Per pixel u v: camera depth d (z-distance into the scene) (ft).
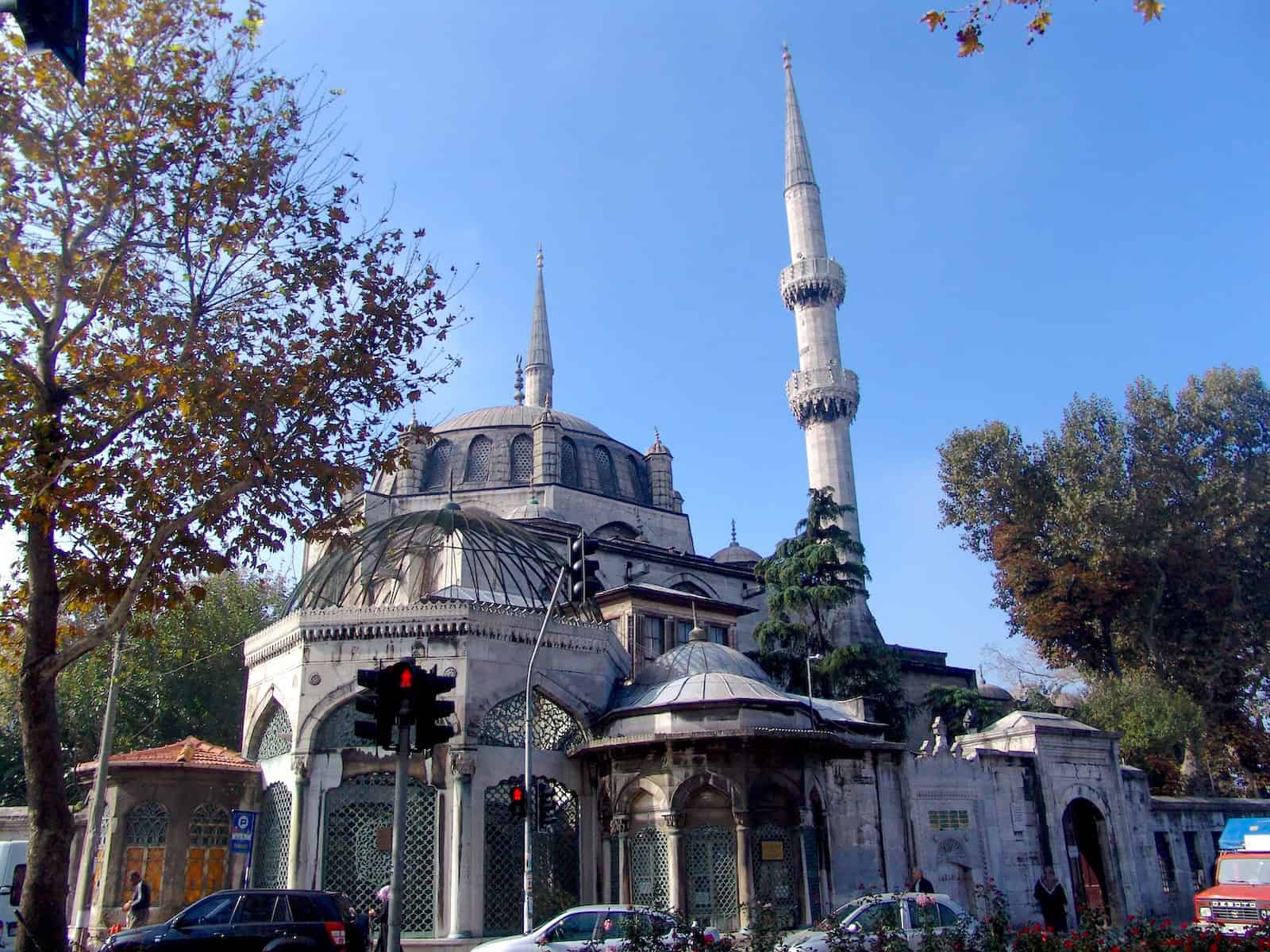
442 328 61.16
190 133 52.60
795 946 53.26
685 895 79.92
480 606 87.15
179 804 86.43
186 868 85.05
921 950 46.37
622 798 84.69
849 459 197.57
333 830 82.17
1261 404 160.66
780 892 81.30
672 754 82.89
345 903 64.18
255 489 55.62
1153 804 127.75
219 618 147.64
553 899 83.61
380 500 154.30
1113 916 114.83
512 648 87.97
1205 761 148.97
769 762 83.46
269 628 92.94
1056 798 115.34
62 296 51.03
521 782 85.15
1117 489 154.40
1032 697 175.52
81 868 84.99
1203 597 155.22
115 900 82.53
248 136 55.11
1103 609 158.51
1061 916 88.84
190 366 51.98
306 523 58.49
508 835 83.20
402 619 86.02
